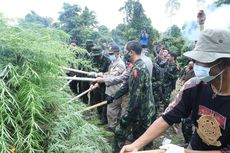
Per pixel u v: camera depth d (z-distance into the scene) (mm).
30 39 2863
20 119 2412
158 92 6082
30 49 2699
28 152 2340
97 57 6586
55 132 2545
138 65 3898
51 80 2910
